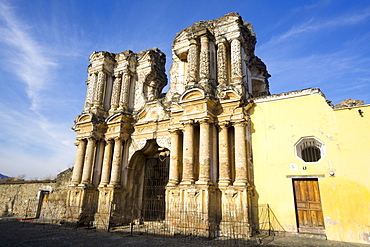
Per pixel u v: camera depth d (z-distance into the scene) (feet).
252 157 51.67
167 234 47.88
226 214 47.65
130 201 65.98
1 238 44.24
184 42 66.85
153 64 75.15
